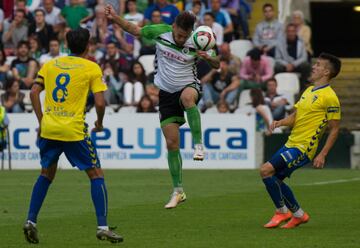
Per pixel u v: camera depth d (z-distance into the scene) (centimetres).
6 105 6188
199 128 3397
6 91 6206
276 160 3056
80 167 2697
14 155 5925
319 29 9038
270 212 3541
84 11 7019
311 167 5900
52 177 2750
